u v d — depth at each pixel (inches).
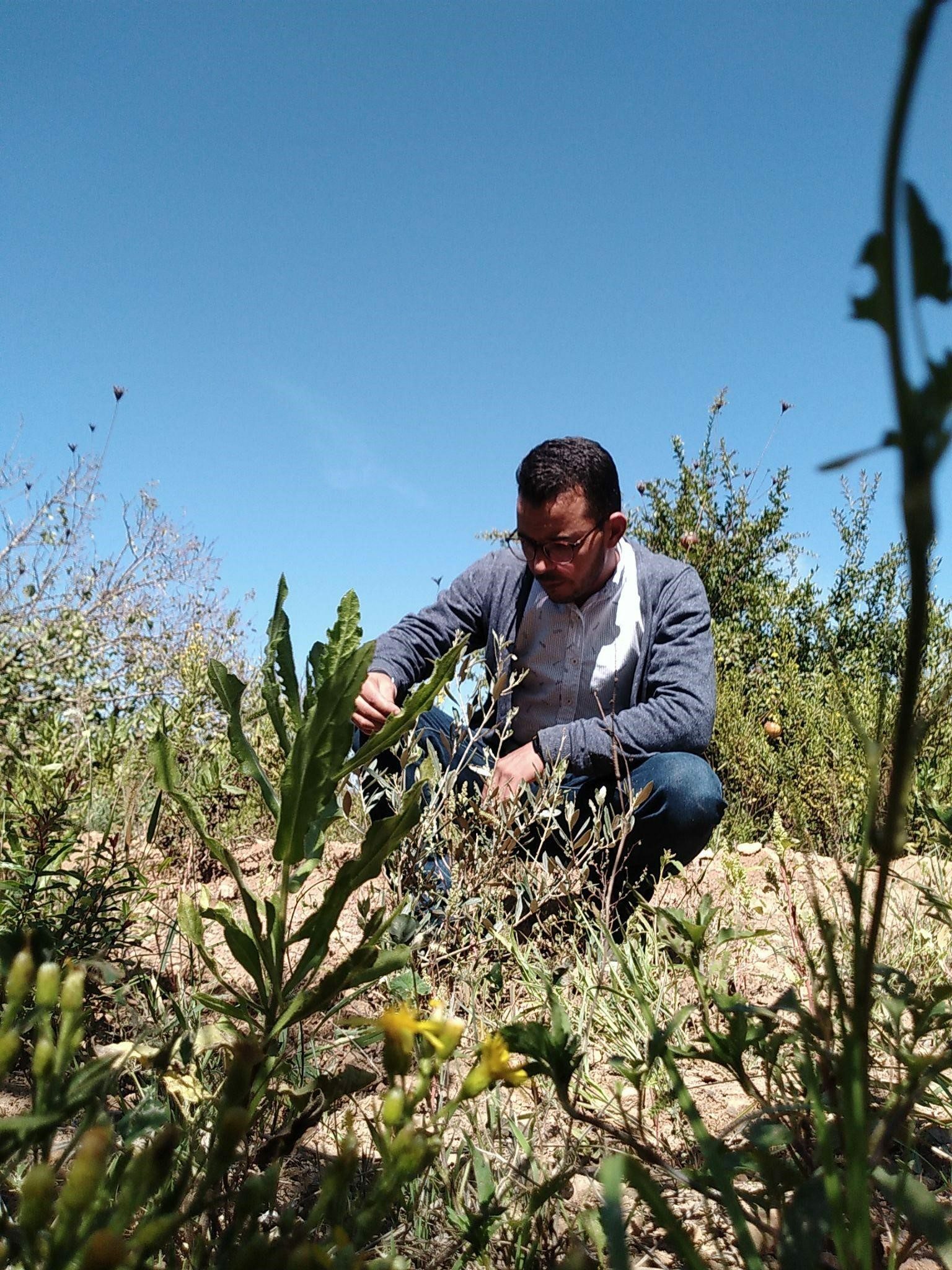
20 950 36.2
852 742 199.0
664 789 110.9
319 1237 43.8
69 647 237.0
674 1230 23.9
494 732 95.4
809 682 295.4
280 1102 54.7
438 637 125.8
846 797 104.0
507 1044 32.0
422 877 87.1
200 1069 53.2
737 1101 65.7
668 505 357.4
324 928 40.7
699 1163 52.0
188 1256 37.0
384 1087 63.6
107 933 74.3
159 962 81.8
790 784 218.8
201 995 43.5
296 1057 61.2
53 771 105.8
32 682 211.3
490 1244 43.1
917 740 17.5
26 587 251.3
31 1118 25.5
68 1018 27.3
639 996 64.9
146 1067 45.8
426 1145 26.8
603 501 117.6
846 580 327.9
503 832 88.7
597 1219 35.8
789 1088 46.3
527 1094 65.4
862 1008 23.5
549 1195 38.9
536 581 125.8
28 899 74.3
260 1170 39.8
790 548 346.9
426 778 88.5
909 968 77.1
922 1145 54.4
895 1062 58.1
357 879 40.1
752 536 346.0
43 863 79.4
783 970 88.3
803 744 237.8
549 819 94.1
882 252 13.1
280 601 40.9
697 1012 74.6
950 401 13.3
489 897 86.2
